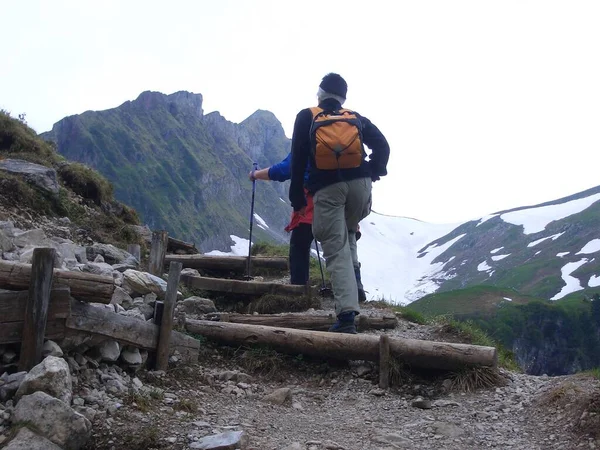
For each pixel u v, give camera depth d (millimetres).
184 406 4961
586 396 5090
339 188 6730
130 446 4164
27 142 14047
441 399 5848
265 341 6750
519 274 171000
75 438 4020
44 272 4586
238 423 4848
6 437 3885
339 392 6129
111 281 5027
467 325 8617
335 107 6949
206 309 8367
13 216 10148
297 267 9758
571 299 108562
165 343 5766
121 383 5055
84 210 12562
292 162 6879
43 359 4559
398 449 4586
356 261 9648
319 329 7684
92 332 5055
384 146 7020
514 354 8570
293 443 4375
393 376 6230
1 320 4531
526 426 5066
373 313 8766
